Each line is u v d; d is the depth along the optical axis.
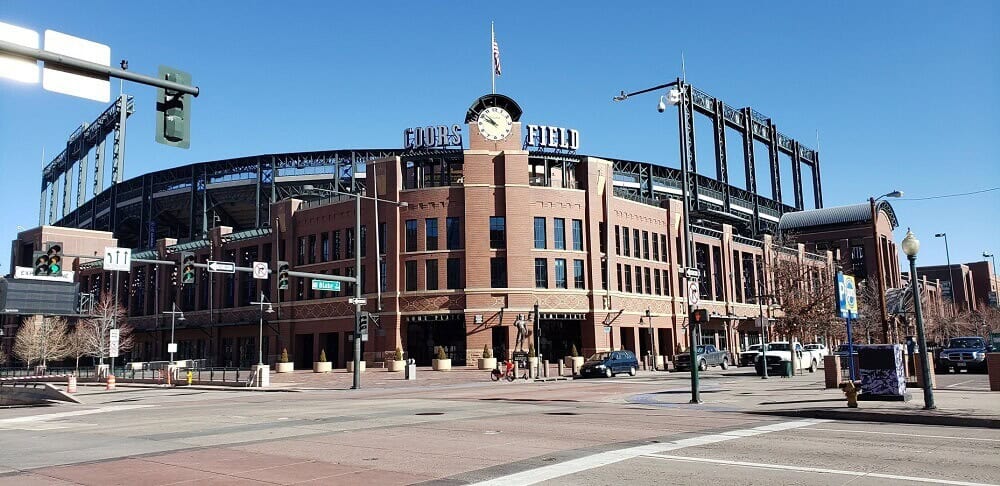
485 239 54.16
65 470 11.02
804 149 119.81
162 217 93.81
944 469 9.92
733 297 74.69
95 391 41.75
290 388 37.94
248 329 67.06
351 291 57.38
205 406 25.69
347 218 58.88
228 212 91.81
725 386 30.06
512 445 12.97
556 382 38.31
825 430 14.76
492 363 50.53
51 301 46.59
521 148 56.81
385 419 18.41
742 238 78.19
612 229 59.00
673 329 64.44
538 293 54.16
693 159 85.75
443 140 58.78
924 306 89.44
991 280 144.88
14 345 79.19
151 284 79.06
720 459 10.98
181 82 13.02
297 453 12.39
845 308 25.30
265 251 66.19
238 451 12.73
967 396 21.11
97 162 108.69
